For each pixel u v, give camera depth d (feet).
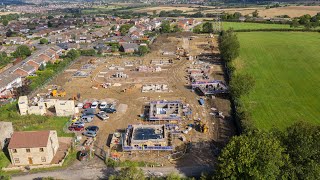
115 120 303.07
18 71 448.24
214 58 538.06
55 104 315.58
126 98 360.48
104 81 424.05
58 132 280.92
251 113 300.81
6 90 393.70
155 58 547.08
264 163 177.27
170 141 260.01
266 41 645.10
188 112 312.09
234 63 492.13
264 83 399.24
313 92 363.97
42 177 217.97
